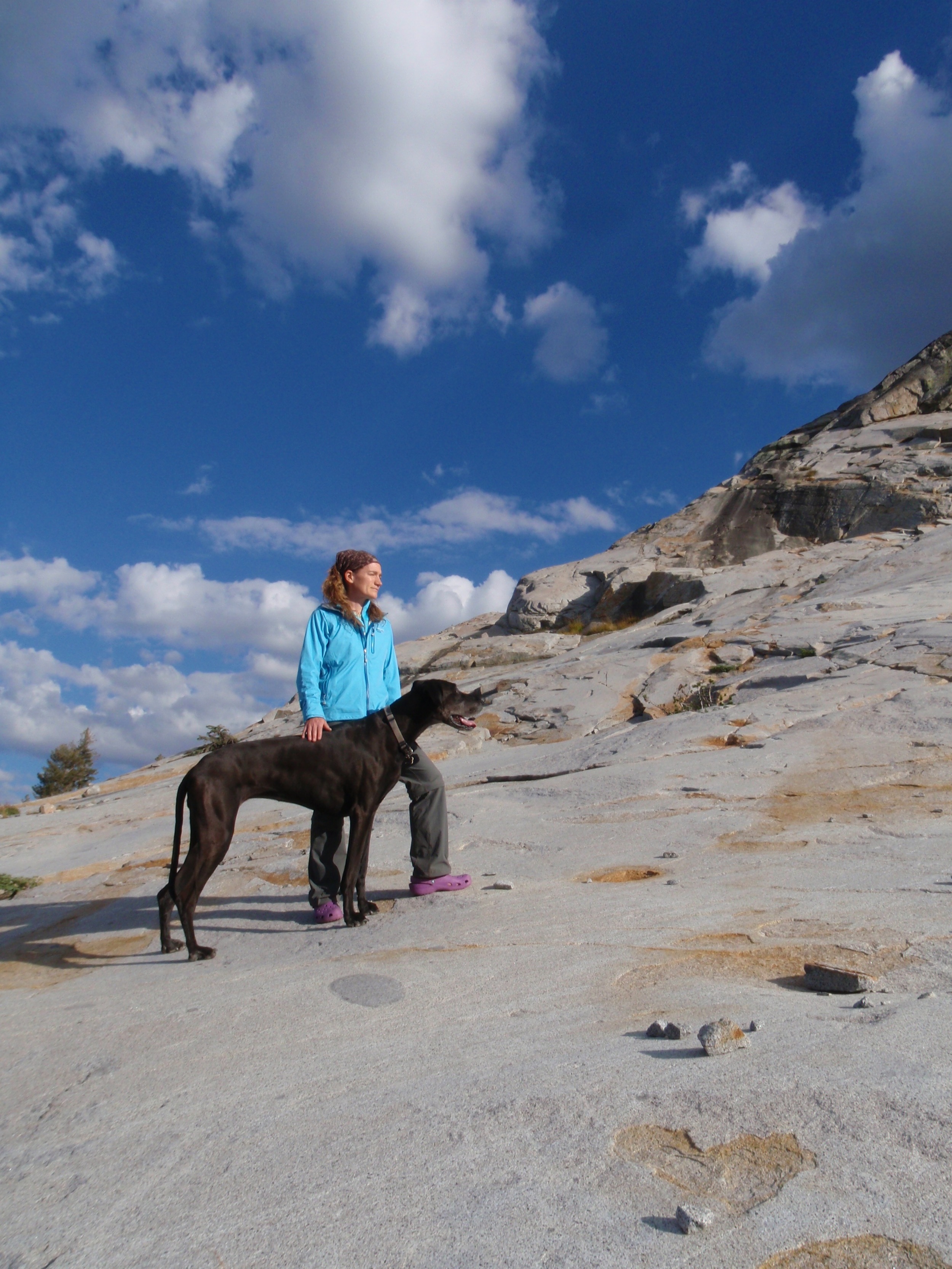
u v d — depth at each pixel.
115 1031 3.15
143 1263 1.59
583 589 26.77
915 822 5.46
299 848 7.21
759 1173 1.61
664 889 4.56
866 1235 1.41
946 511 22.75
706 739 8.84
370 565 5.30
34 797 37.25
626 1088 2.02
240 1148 2.03
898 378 30.14
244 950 4.53
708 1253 1.40
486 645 24.50
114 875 7.67
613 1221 1.52
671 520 29.33
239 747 4.74
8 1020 3.56
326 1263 1.50
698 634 16.39
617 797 7.16
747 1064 2.08
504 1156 1.79
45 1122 2.41
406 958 3.76
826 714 8.86
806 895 4.10
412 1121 2.01
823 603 15.68
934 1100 1.78
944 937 3.19
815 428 31.00
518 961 3.51
